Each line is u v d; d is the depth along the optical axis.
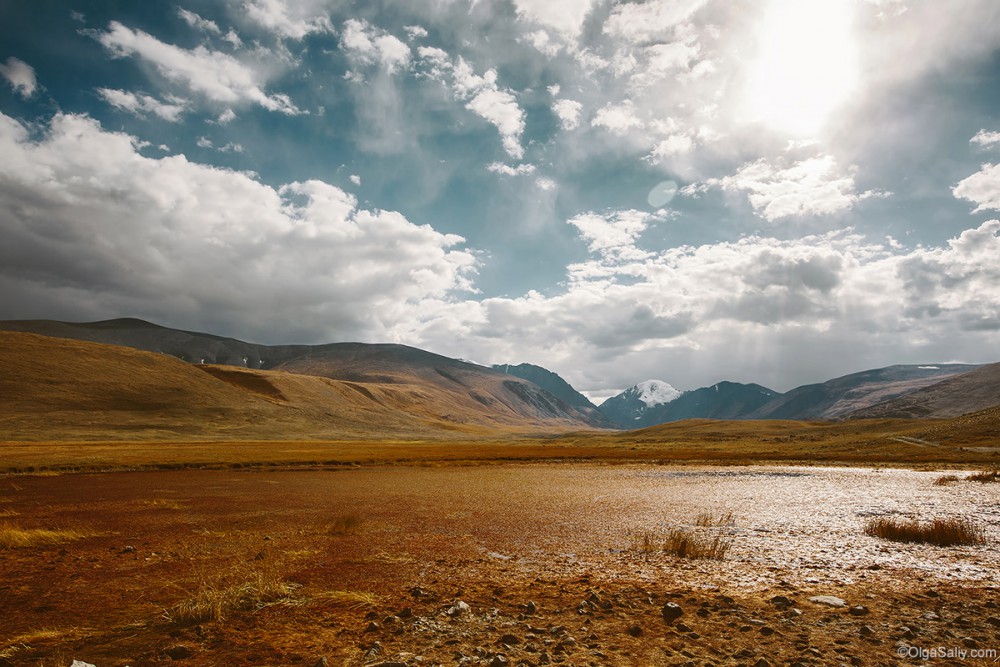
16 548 20.91
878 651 9.65
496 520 28.28
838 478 55.84
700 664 9.09
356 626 11.18
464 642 10.21
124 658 9.32
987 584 15.21
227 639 10.34
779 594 13.98
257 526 26.38
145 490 44.94
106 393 188.00
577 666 8.93
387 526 26.30
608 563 18.22
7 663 9.09
